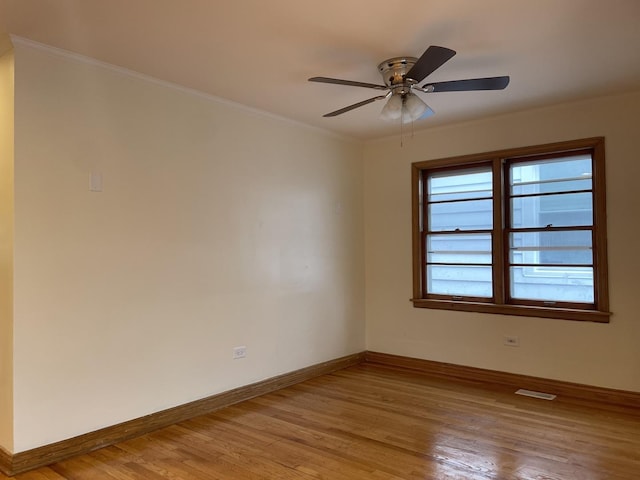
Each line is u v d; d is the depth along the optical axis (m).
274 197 4.48
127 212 3.35
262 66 3.28
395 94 3.06
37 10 2.49
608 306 4.03
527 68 3.36
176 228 3.66
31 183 2.88
